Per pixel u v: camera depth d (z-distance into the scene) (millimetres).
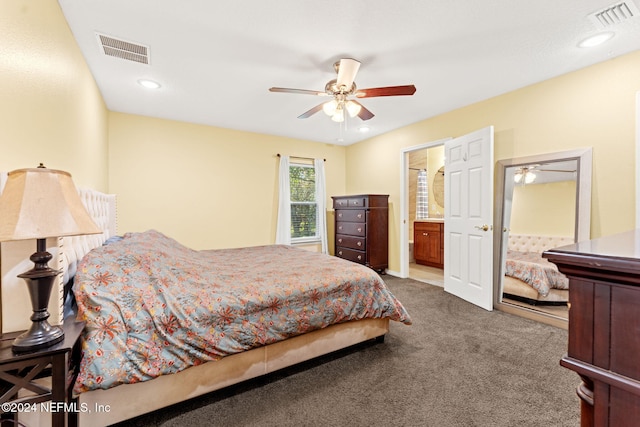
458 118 3625
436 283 4219
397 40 2145
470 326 2637
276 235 4898
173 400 1475
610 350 473
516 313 2939
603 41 2170
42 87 1566
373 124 4285
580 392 531
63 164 1886
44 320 1042
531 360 2031
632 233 909
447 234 3730
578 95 2611
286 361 1812
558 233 2895
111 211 3004
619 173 2387
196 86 2916
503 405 1568
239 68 2551
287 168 4961
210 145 4305
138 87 2924
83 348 1230
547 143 2812
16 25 1311
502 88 3008
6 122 1244
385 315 2180
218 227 4387
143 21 1915
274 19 1904
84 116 2365
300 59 2404
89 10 1807
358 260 4688
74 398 1243
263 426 1439
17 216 902
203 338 1467
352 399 1635
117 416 1358
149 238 2074
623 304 459
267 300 1696
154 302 1413
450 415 1501
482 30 2029
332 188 5613
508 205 3191
